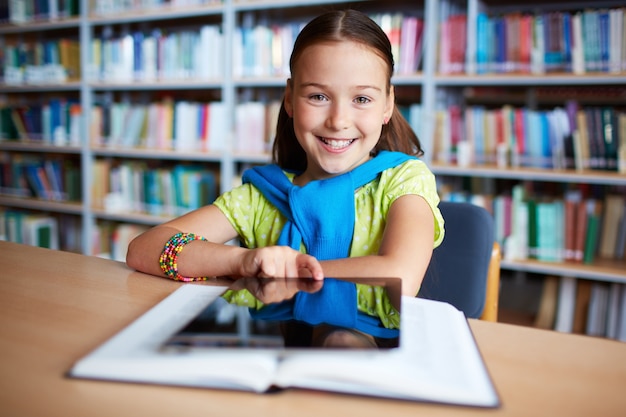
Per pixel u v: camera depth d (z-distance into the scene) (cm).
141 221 318
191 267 71
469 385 40
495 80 211
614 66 199
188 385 40
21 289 65
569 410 39
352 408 38
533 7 239
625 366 47
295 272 67
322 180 97
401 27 229
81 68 319
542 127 212
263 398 39
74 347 48
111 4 301
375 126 92
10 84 346
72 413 37
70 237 356
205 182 286
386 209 92
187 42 279
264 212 104
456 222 107
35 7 330
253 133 268
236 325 48
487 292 108
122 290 66
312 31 90
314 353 41
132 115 304
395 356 42
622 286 211
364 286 61
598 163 208
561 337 54
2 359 45
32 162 354
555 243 215
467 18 217
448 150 227
